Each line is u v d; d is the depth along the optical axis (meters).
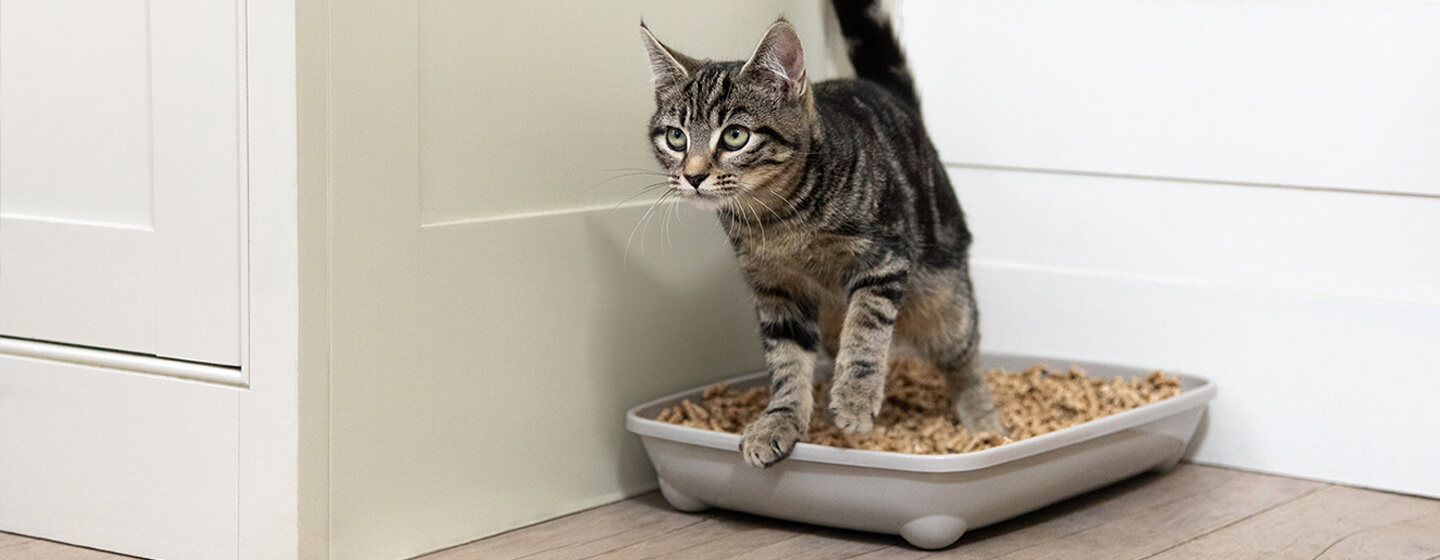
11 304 1.99
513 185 2.04
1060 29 2.60
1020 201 2.71
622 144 2.24
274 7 1.71
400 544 1.93
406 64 1.84
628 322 2.28
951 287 2.32
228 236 1.79
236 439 1.83
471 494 2.03
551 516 2.17
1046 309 2.71
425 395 1.93
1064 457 2.11
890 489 1.97
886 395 2.54
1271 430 2.51
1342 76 2.37
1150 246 2.60
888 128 2.26
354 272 1.81
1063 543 2.06
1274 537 2.11
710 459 2.10
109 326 1.91
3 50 1.95
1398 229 2.37
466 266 1.97
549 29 2.07
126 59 1.85
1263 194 2.48
